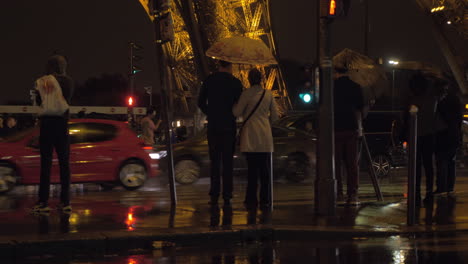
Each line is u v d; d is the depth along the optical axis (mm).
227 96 9344
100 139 13711
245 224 7230
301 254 6055
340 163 9789
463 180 15695
